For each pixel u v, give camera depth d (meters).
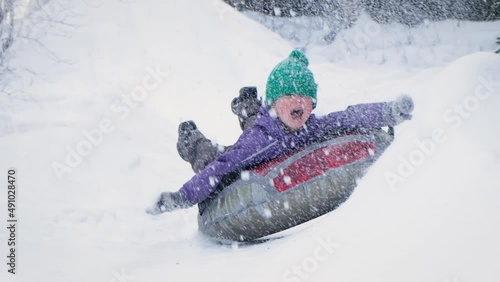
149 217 7.05
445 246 3.18
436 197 3.44
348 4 15.65
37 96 10.92
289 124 5.13
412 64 14.16
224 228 5.25
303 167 5.02
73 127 9.91
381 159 4.07
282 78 5.11
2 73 11.56
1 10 12.26
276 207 4.99
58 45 12.25
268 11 16.47
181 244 5.58
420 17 15.86
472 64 4.10
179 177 8.63
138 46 12.01
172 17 12.49
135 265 4.92
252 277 3.92
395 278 3.20
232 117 10.22
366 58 14.52
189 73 11.22
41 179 8.27
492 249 3.00
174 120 10.36
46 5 13.05
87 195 7.90
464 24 15.91
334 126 5.21
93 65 11.73
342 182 4.96
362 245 3.52
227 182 5.33
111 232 6.41
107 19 12.70
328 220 3.97
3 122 10.14
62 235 6.11
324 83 11.91
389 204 3.65
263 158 5.18
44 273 4.80
